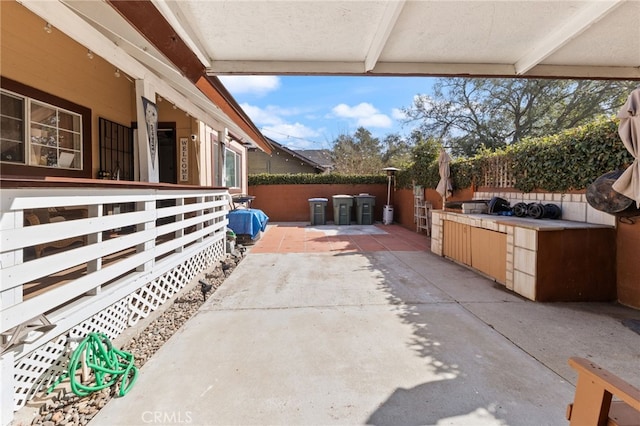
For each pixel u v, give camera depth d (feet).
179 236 14.97
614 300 13.11
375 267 18.69
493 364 8.32
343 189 45.65
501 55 9.91
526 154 18.08
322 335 9.98
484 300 13.16
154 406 6.79
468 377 7.75
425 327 10.56
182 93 19.21
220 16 7.92
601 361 8.47
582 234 12.98
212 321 11.03
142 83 14.97
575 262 13.00
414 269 18.24
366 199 41.78
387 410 6.62
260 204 45.52
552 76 10.67
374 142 80.18
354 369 8.11
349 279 16.19
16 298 6.47
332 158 79.10
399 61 10.44
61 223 7.66
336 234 32.42
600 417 4.04
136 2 6.82
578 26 7.89
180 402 6.89
